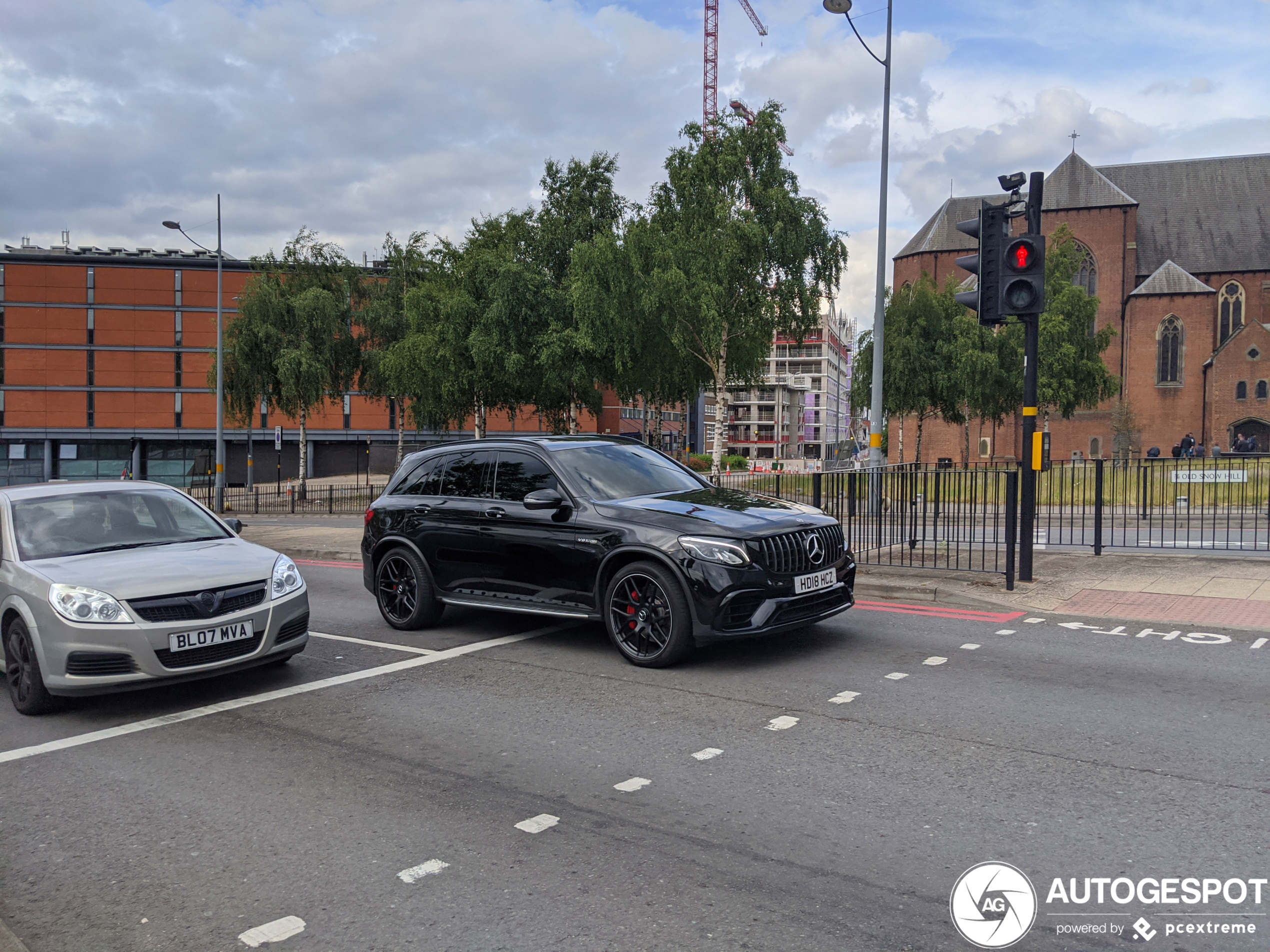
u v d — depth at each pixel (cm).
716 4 10894
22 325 6419
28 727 543
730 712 520
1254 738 454
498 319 3041
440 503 777
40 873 342
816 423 14575
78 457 6500
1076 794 386
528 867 332
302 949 280
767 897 304
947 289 4372
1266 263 6600
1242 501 1484
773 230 2766
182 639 550
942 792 393
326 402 6600
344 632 804
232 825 381
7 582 584
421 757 460
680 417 8450
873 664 625
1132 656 635
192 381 6538
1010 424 6581
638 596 639
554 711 536
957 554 1040
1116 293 6531
